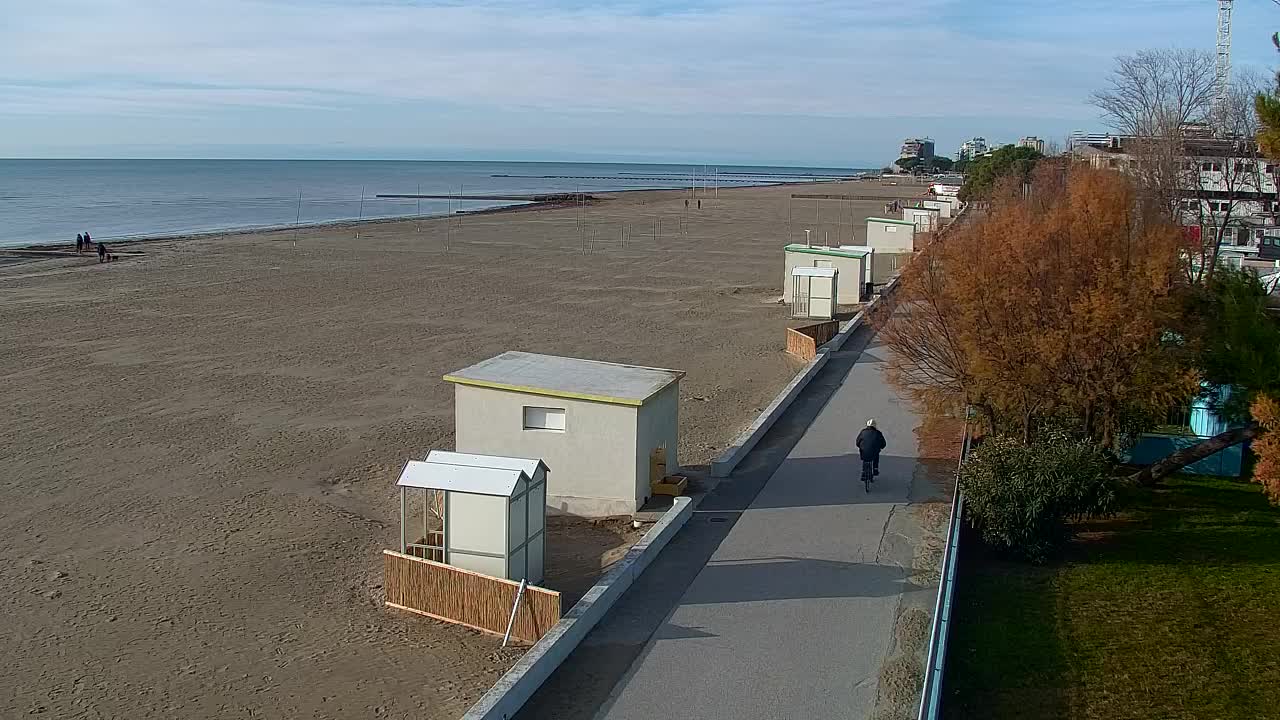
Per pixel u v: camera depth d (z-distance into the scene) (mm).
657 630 16062
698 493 23203
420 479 17984
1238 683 14812
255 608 18234
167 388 34875
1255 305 20047
